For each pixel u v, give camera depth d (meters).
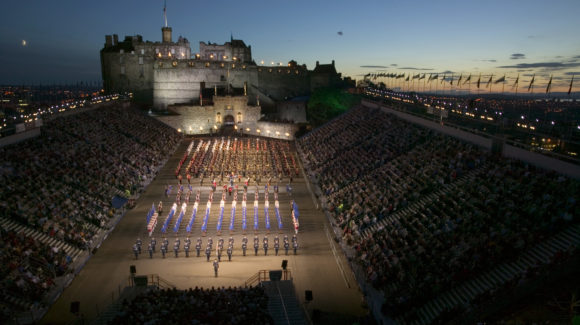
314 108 132.25
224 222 54.88
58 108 82.62
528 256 30.84
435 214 42.09
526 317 25.11
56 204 47.78
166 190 65.38
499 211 36.44
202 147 98.75
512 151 46.41
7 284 33.41
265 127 125.88
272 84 156.62
